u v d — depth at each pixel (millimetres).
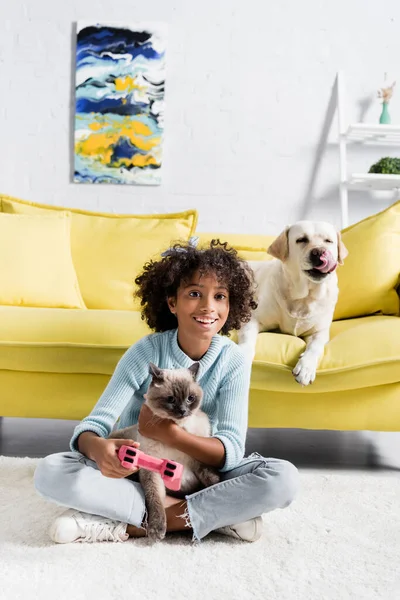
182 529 1517
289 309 2385
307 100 4125
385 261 2666
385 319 2355
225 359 1627
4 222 2828
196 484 1529
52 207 3086
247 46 4113
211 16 4102
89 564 1343
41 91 4105
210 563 1370
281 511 1727
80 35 4066
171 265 1567
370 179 3855
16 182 4133
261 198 4160
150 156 4105
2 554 1379
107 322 2211
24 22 4082
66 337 2164
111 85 4082
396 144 4137
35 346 2162
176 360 1612
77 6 4078
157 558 1386
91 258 2916
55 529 1442
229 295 1670
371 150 4148
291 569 1351
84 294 2867
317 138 4141
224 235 3119
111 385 1615
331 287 2367
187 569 1337
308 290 2324
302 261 2275
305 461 2451
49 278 2732
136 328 2189
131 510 1466
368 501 1827
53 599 1183
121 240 2947
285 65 4121
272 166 4152
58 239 2850
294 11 4105
